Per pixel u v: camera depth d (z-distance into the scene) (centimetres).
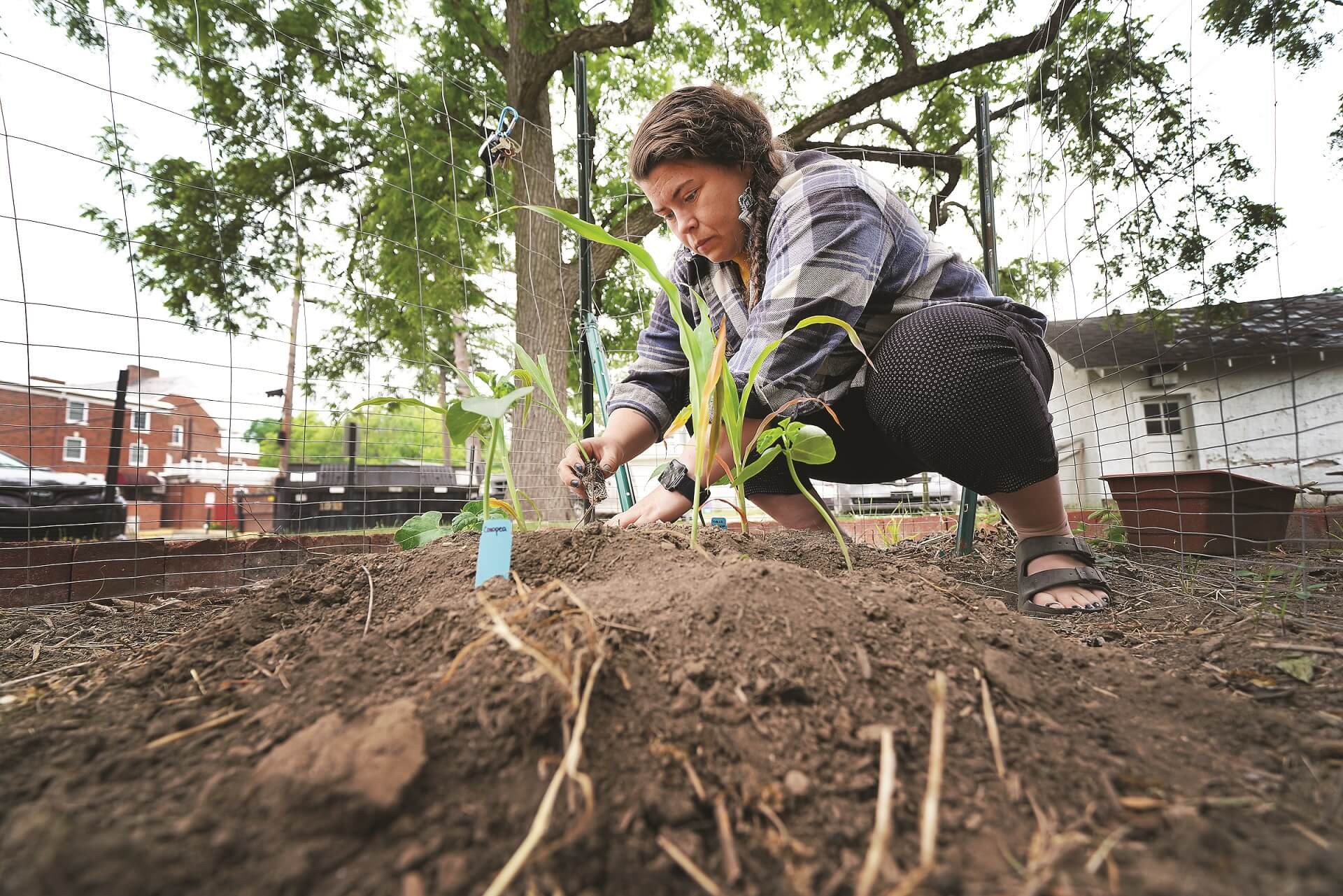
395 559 101
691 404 101
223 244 575
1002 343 120
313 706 61
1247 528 213
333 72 633
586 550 98
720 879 43
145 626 136
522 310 604
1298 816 50
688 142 124
